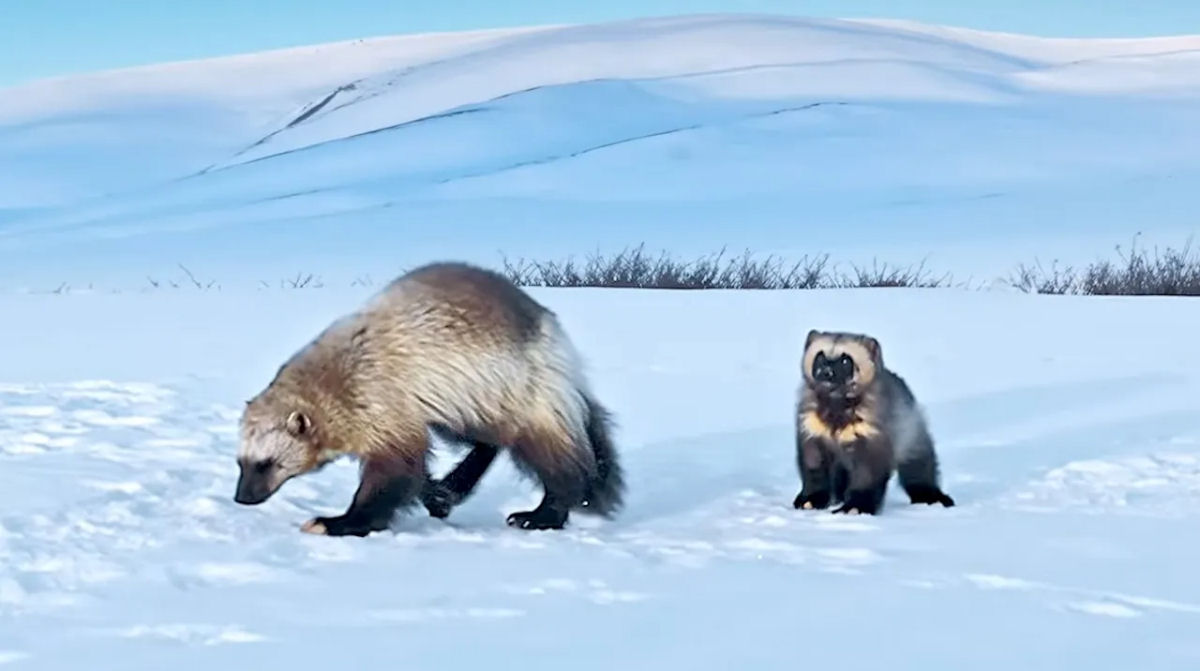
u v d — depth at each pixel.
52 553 5.69
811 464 7.16
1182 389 11.48
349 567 5.59
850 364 6.93
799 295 19.31
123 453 8.14
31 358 13.24
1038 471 8.11
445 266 6.77
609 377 12.08
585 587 5.21
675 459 8.55
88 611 4.82
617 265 24.53
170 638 4.46
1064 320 16.66
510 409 6.56
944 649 4.29
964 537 6.24
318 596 5.05
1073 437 9.27
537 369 6.63
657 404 10.69
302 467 6.51
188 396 10.63
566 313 17.16
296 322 16.34
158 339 14.80
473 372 6.45
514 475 8.06
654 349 13.96
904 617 4.71
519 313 6.64
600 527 6.66
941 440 9.30
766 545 6.08
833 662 4.14
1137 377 12.17
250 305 18.31
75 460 7.87
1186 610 4.83
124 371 12.25
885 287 22.22
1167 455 8.42
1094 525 6.52
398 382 6.42
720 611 4.80
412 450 6.45
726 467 8.33
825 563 5.69
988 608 4.85
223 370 12.33
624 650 4.27
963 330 15.64
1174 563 5.62
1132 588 5.16
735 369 12.61
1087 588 5.16
